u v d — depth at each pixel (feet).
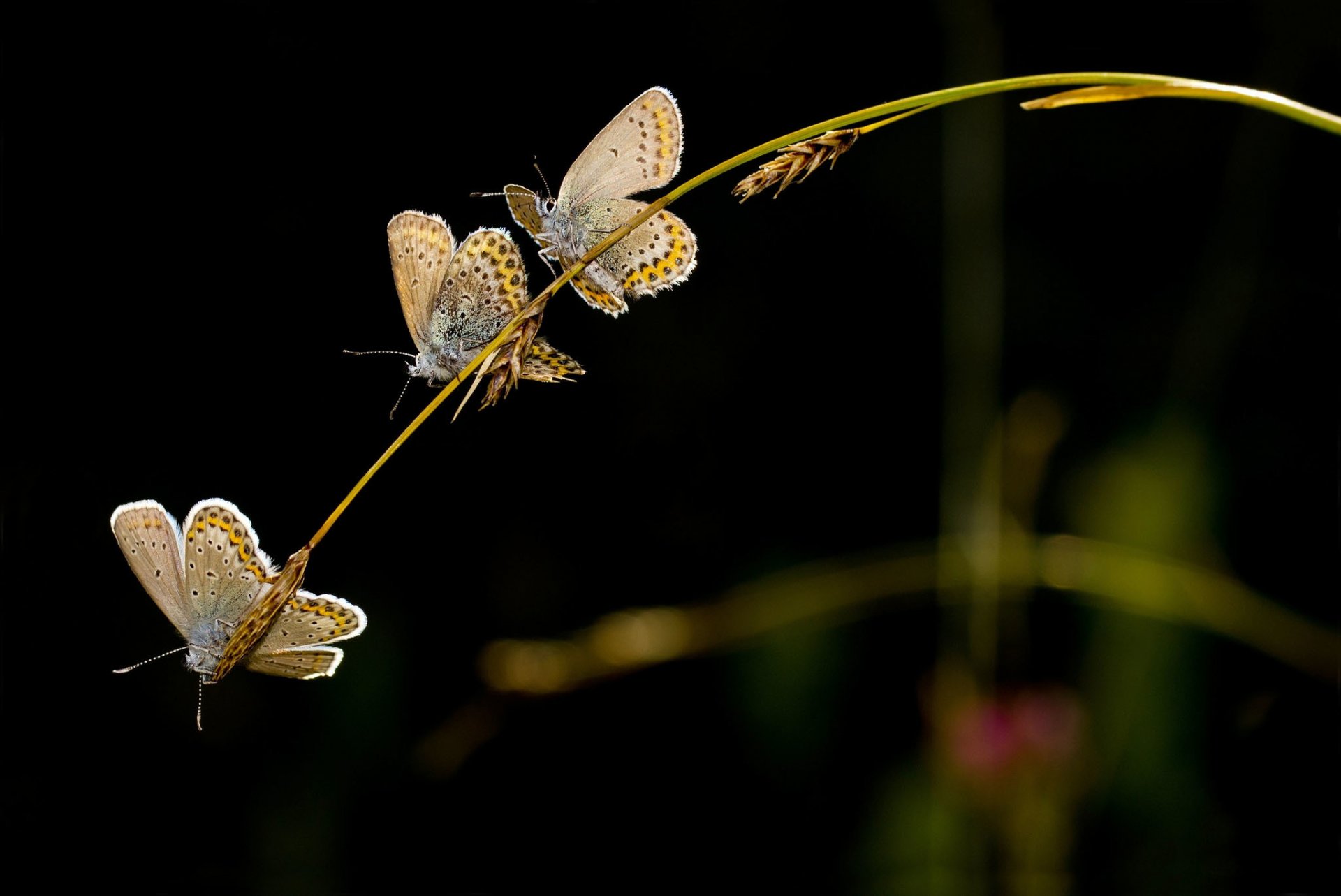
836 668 2.65
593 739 2.72
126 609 2.67
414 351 2.69
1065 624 2.47
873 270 2.84
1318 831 2.37
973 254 2.35
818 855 2.52
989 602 2.33
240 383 2.66
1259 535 2.53
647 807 2.66
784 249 2.85
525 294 2.08
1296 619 2.31
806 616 2.37
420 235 2.09
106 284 2.63
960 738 2.32
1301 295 2.66
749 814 2.61
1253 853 2.36
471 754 2.68
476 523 2.77
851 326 2.85
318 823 2.57
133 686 2.64
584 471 2.83
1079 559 2.32
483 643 2.71
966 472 2.34
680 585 2.77
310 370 2.68
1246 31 2.68
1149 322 2.71
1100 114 2.78
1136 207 2.76
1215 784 2.37
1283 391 2.64
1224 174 2.70
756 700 2.66
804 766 2.61
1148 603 2.32
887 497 2.81
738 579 2.77
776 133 2.79
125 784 2.57
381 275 2.67
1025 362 2.73
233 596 2.08
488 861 2.61
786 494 2.82
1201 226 2.72
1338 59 2.59
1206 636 2.39
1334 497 2.54
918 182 2.81
